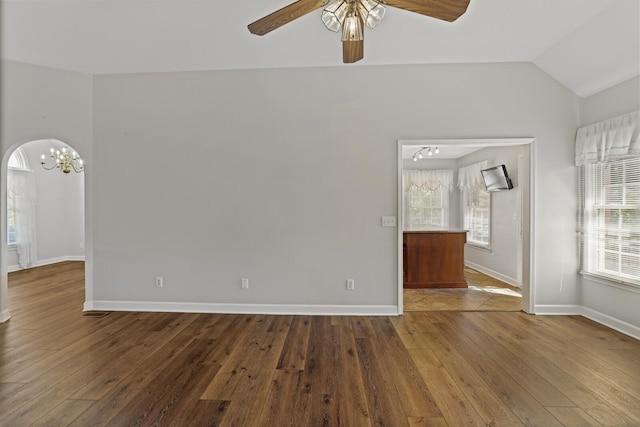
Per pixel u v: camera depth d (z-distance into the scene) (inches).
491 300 172.9
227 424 74.4
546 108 146.0
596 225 139.9
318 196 149.3
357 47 83.0
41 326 133.4
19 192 253.6
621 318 128.3
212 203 151.6
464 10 68.6
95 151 153.0
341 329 131.3
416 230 200.8
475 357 106.7
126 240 153.6
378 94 147.7
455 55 139.4
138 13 112.0
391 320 142.0
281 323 138.1
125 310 153.7
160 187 152.4
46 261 280.1
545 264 148.0
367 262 149.0
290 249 150.4
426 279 199.6
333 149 148.7
